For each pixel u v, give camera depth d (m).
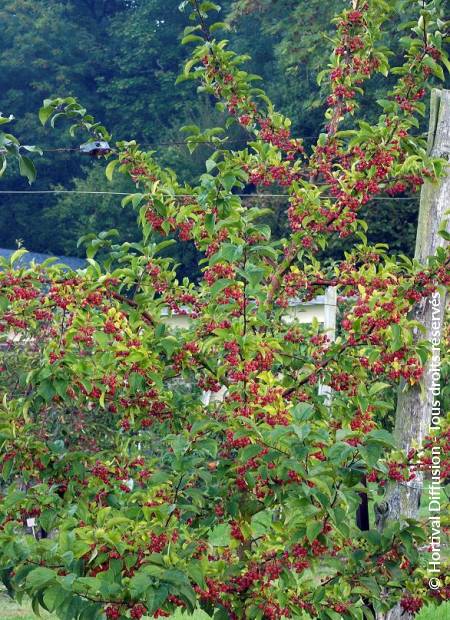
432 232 7.64
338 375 6.64
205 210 6.45
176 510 5.87
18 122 52.00
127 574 5.27
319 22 32.47
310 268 7.38
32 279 6.09
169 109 49.84
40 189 50.69
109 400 6.36
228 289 6.13
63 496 6.15
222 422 6.39
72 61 55.41
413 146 7.32
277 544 5.90
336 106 7.82
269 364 6.11
